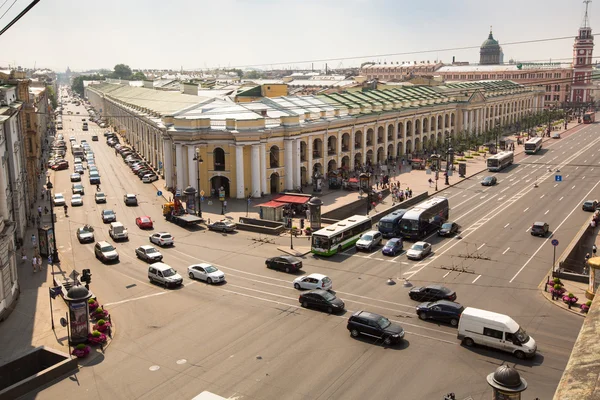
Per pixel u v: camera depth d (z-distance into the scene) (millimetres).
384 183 108250
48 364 39156
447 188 109438
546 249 67188
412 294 50500
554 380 34906
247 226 78250
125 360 39594
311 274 54375
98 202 95938
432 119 157500
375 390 34344
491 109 191625
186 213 85125
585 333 8797
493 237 73188
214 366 38281
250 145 96062
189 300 51438
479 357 38500
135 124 154500
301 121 107500
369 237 68062
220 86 179375
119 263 63531
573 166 130625
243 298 51656
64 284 54719
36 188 102250
